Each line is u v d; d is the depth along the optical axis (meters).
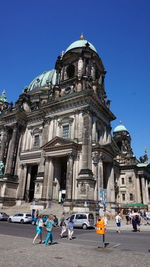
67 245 15.23
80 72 52.91
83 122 44.50
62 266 9.68
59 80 57.38
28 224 32.97
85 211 35.94
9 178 49.44
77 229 27.88
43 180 44.12
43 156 47.50
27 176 52.44
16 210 43.38
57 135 48.25
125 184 74.12
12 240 16.58
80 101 47.19
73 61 56.56
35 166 55.88
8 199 48.00
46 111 52.62
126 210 59.59
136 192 72.25
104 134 51.44
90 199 37.72
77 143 43.12
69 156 41.66
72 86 52.72
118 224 25.58
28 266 9.46
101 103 48.50
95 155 42.69
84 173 39.34
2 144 55.59
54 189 44.16
